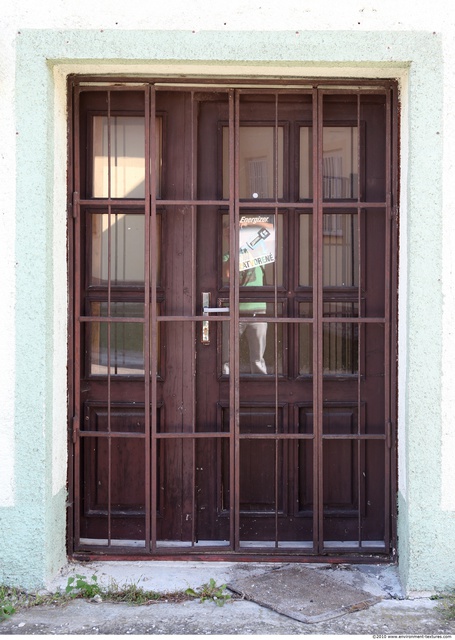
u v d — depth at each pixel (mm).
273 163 3945
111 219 3939
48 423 3609
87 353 3945
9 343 3568
